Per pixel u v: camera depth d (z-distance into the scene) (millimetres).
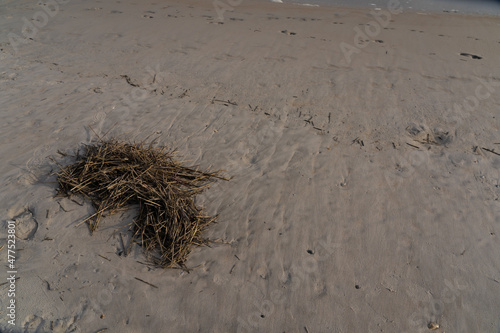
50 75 5832
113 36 7355
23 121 4699
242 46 6922
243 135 4551
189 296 2928
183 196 3576
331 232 3404
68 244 3268
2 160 4062
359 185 3885
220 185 3869
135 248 3256
